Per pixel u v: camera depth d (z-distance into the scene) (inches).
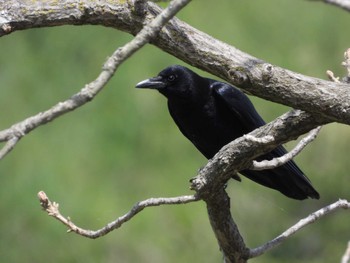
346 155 581.0
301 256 565.6
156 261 512.7
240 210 557.6
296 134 247.1
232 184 562.9
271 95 243.9
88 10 246.8
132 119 551.2
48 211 242.1
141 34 196.7
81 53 567.5
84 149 538.0
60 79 557.6
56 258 507.5
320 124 245.4
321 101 238.7
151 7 249.0
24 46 567.5
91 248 512.4
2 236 508.4
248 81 243.4
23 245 509.0
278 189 333.4
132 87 555.8
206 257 519.8
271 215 561.3
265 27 577.3
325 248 566.6
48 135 539.8
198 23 571.8
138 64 558.6
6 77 554.9
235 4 581.9
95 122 549.0
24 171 521.0
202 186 249.4
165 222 524.7
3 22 245.3
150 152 548.1
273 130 246.8
